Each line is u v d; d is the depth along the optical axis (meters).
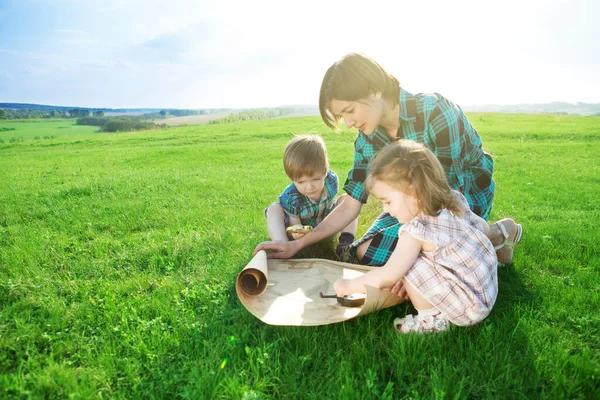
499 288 3.22
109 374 2.29
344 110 2.93
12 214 6.17
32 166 16.06
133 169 13.30
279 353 2.40
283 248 3.37
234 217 5.52
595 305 2.94
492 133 28.03
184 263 3.92
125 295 3.30
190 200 6.88
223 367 2.27
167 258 3.97
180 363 2.39
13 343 2.57
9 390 2.17
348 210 3.57
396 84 3.06
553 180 9.44
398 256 2.50
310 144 3.68
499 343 2.42
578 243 4.28
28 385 2.22
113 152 22.88
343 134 28.81
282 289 2.98
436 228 2.48
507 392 2.11
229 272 3.57
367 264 3.33
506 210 6.20
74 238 4.75
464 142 3.33
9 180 11.09
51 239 4.75
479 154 3.50
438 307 2.48
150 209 6.13
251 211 5.95
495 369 2.26
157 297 3.16
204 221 5.36
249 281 2.98
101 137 42.97
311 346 2.47
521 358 2.31
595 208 6.45
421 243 2.50
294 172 3.65
